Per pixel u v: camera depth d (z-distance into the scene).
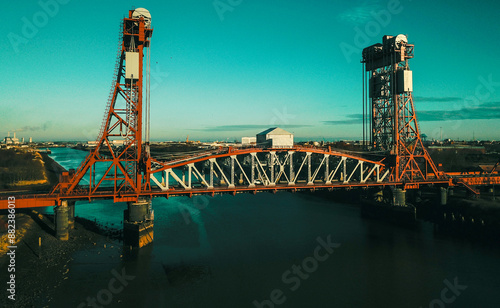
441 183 93.31
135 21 73.00
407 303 47.47
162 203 115.69
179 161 80.19
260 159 122.12
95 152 71.25
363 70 108.19
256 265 60.19
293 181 90.50
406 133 98.50
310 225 87.88
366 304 47.16
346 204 119.44
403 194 93.81
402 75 94.81
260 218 94.62
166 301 46.97
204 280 53.72
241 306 46.03
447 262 62.22
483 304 47.22
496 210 77.62
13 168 164.25
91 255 62.03
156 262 60.19
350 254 66.31
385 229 84.75
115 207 106.19
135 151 73.75
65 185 69.81
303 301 47.75
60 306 44.12
